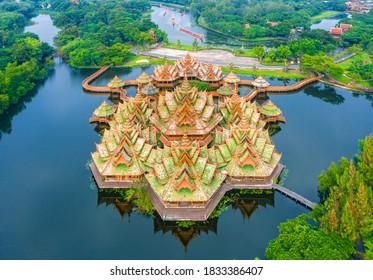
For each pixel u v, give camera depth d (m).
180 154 91.12
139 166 99.94
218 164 100.00
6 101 152.50
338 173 90.25
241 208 95.81
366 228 73.31
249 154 97.44
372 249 70.31
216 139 110.31
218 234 86.44
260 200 98.12
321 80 188.88
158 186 92.81
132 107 124.75
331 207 77.06
